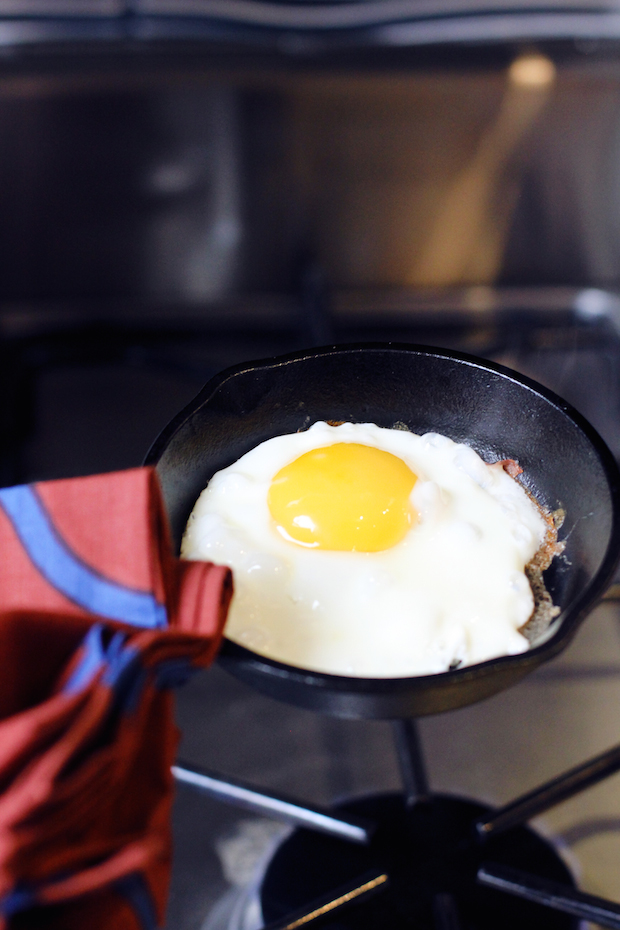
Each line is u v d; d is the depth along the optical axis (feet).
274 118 2.10
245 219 2.27
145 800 0.98
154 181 2.18
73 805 0.90
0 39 2.04
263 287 2.40
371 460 1.26
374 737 1.51
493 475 1.28
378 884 1.25
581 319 2.32
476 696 1.07
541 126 2.13
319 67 2.05
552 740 1.50
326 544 1.24
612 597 1.27
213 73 2.03
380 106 2.10
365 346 1.26
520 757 1.48
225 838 1.39
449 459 1.30
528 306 2.37
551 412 1.22
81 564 1.05
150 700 0.97
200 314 2.36
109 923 0.92
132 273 2.34
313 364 1.26
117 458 1.96
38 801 0.88
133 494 1.05
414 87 2.07
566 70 2.05
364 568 1.23
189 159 2.15
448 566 1.23
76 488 1.06
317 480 1.25
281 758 1.49
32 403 2.05
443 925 1.24
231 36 2.07
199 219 2.26
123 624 1.02
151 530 1.04
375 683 1.01
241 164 2.17
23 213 2.21
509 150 2.18
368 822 1.30
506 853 1.35
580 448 1.19
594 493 1.17
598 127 2.14
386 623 1.19
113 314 2.35
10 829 0.88
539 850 1.36
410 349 1.26
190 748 1.50
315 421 1.32
